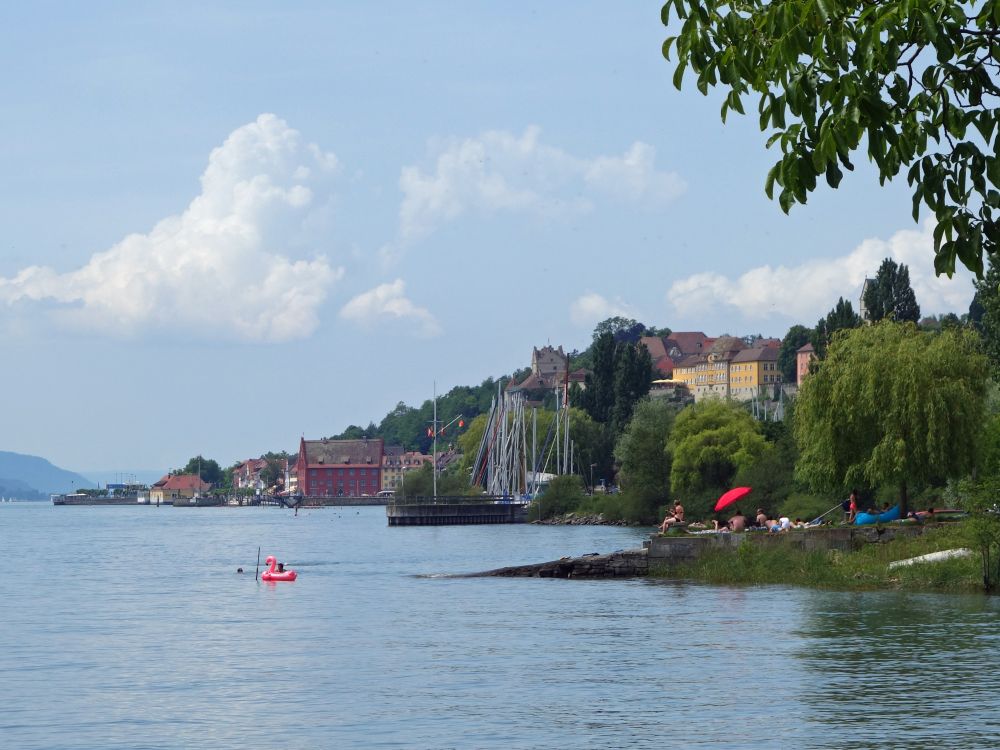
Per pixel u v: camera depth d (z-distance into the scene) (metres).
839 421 104.12
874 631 67.19
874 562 94.69
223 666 61.59
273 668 60.62
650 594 93.88
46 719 48.25
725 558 103.56
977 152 16.38
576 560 112.50
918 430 99.69
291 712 48.88
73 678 58.50
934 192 16.62
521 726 45.19
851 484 105.69
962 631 66.31
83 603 99.50
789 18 15.37
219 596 104.75
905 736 41.97
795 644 63.47
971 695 48.75
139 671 60.44
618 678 55.06
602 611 82.56
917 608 77.00
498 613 83.44
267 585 116.44
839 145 15.56
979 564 87.25
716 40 16.55
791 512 148.75
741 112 16.66
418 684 54.84
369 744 42.84
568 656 62.16
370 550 185.25
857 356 103.75
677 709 47.59
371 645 68.50
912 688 50.50
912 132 16.52
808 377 107.31
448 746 42.19
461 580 114.69
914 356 100.69
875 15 15.32
